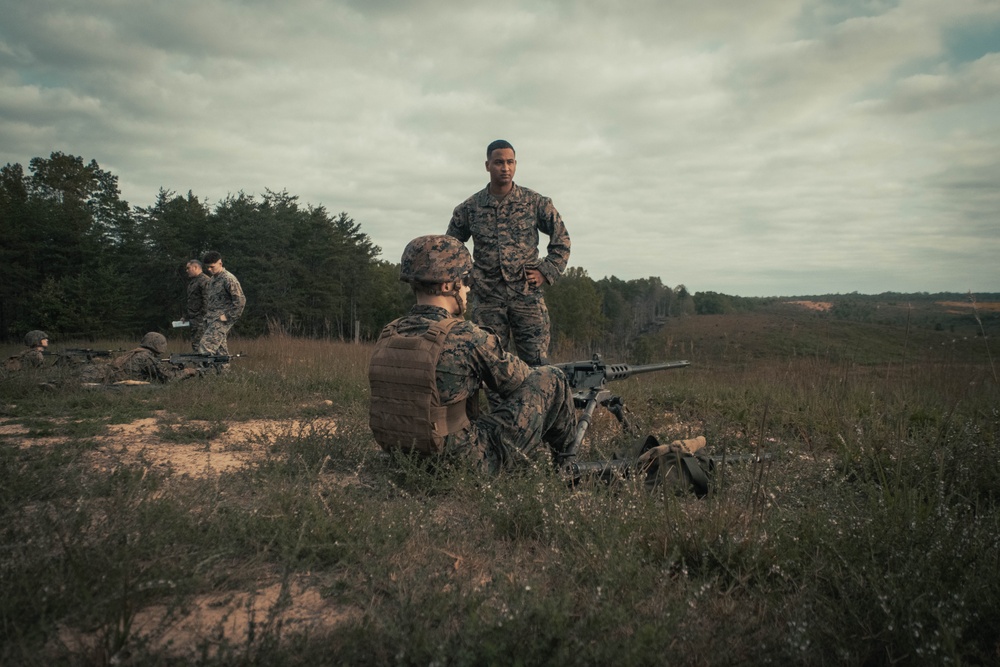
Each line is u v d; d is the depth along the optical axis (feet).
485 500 10.27
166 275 155.43
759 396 23.24
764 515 9.25
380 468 12.60
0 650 5.66
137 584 6.77
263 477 11.52
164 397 23.66
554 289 282.15
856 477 11.97
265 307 165.68
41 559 7.06
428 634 6.20
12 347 77.66
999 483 11.37
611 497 10.07
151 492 10.14
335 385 27.81
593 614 6.32
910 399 20.89
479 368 11.97
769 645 6.36
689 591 7.07
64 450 14.34
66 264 140.97
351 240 200.23
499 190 19.12
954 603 6.66
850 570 7.48
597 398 15.61
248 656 5.73
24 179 218.38
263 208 175.42
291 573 8.08
